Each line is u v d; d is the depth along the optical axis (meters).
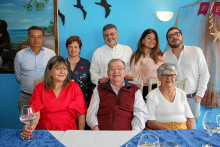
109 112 1.51
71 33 2.61
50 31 2.56
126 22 2.60
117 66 1.54
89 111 1.56
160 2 2.56
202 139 1.03
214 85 2.53
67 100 1.52
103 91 1.59
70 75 2.25
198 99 2.10
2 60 2.66
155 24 2.61
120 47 2.37
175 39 2.11
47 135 1.08
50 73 1.51
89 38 2.63
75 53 2.26
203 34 2.53
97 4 2.54
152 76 2.25
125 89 1.56
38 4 2.53
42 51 2.42
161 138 1.04
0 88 2.74
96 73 2.32
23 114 1.08
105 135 1.08
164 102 1.57
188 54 2.12
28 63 2.37
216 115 1.04
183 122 1.56
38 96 1.50
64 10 2.55
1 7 2.56
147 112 1.53
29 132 1.06
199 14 2.46
